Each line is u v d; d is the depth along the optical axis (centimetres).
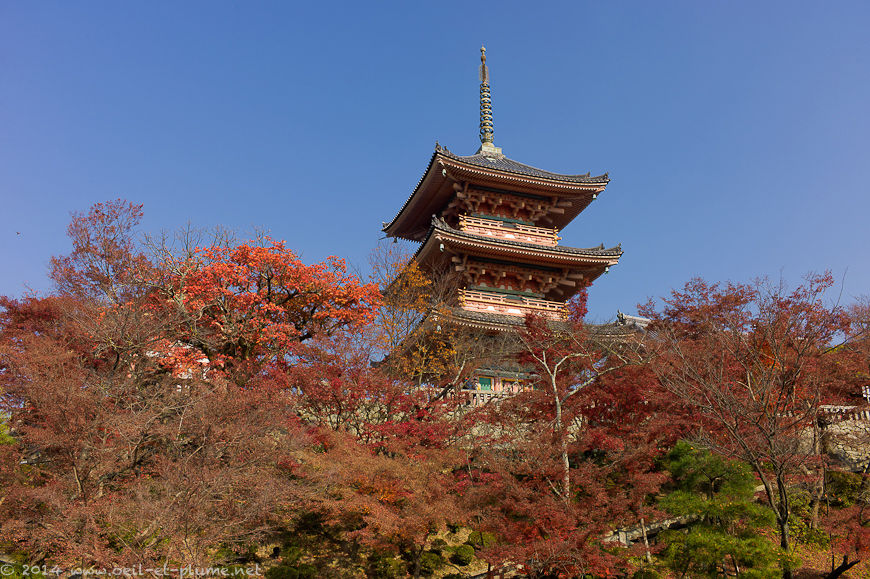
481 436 2333
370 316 3444
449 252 4194
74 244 3388
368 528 2036
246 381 2733
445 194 4672
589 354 2609
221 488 1791
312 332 3300
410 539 2091
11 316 3112
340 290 3422
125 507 1747
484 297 4278
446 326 3703
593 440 2122
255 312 3114
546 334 2672
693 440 2403
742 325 2744
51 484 1886
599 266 4428
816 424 2661
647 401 2459
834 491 2733
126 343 2494
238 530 1892
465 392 2744
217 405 2006
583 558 1828
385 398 2581
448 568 2334
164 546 1806
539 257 4291
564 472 1980
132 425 1950
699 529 2112
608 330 3144
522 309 4269
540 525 1859
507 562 2131
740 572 2161
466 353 3466
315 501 2183
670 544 2136
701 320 3061
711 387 2120
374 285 3562
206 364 2927
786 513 2025
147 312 2838
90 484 1920
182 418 1991
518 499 1961
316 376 2525
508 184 4519
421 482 2052
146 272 3194
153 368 2692
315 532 2411
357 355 2647
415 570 2150
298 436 2119
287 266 3284
